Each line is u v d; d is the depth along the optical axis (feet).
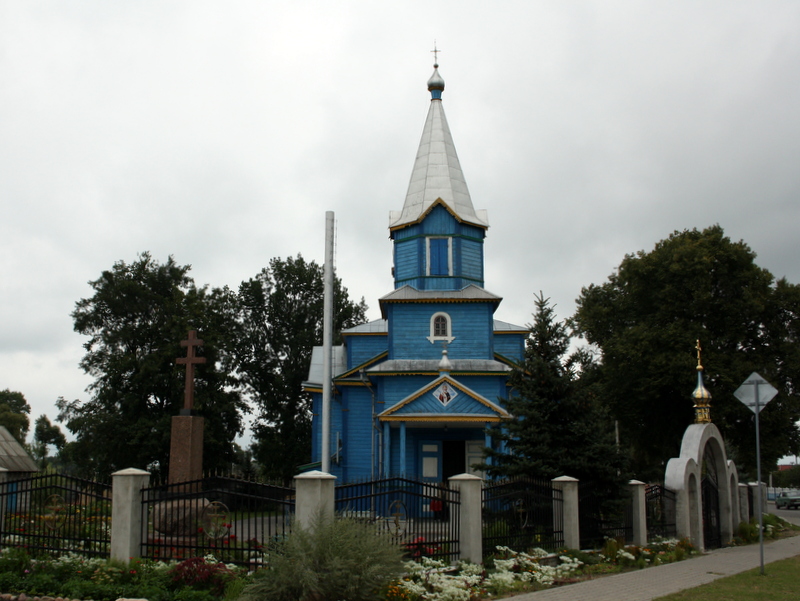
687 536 70.13
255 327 184.14
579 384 63.82
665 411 131.44
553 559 52.95
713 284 127.85
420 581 40.55
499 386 99.81
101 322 152.76
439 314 104.83
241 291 184.96
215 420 146.61
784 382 124.77
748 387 59.36
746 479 139.64
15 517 51.19
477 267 111.14
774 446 122.11
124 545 44.93
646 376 126.41
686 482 71.56
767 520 101.55
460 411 91.25
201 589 38.50
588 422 63.10
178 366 140.46
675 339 122.11
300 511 39.58
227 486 45.19
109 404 146.30
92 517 48.85
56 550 47.80
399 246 112.16
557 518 56.29
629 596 42.70
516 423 64.39
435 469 98.43
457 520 47.98
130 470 46.09
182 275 158.81
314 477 39.68
